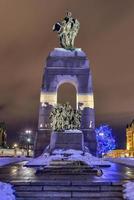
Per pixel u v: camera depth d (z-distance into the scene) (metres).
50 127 55.66
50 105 56.84
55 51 59.12
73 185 20.53
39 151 54.69
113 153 156.62
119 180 22.45
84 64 58.59
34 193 19.72
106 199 18.98
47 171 27.70
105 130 132.38
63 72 58.16
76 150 49.03
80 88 57.69
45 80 57.84
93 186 20.44
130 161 47.97
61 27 60.53
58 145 49.81
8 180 22.17
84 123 56.09
